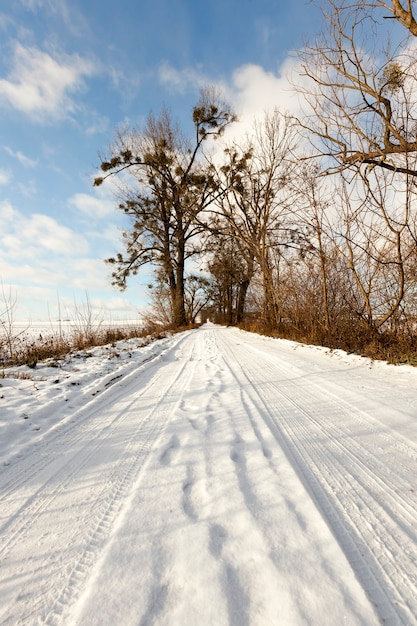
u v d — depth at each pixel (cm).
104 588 157
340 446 316
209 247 2839
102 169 2430
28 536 202
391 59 605
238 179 1959
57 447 334
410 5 520
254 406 443
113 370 689
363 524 204
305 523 200
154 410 445
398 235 750
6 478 275
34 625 140
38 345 957
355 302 967
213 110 2398
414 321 759
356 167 685
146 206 2719
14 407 432
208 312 6053
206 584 157
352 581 157
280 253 1520
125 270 2714
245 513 211
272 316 1730
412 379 565
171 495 237
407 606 146
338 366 718
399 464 280
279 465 275
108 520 213
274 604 144
